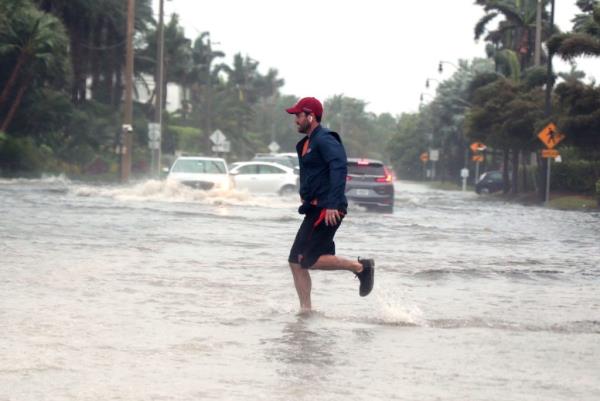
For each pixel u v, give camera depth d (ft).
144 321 50.06
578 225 156.97
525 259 92.27
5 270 68.69
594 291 68.95
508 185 387.34
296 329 49.16
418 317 54.29
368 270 55.11
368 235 117.29
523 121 332.60
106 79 498.28
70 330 46.68
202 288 63.41
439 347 45.47
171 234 106.73
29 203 161.99
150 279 66.95
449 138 609.42
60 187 248.11
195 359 41.16
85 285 62.59
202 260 80.74
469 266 82.74
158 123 347.97
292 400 34.47
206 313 53.31
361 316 54.08
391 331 49.44
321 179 53.83
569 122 268.41
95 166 433.89
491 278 74.74
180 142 605.31
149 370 38.81
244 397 34.76
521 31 449.48
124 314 52.01
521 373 40.24
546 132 275.18
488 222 160.15
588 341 47.96
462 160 622.13
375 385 37.32
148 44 542.98
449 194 381.60
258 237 106.83
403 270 77.97
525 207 248.93
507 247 106.42
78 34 457.68
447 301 61.57
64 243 91.04
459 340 47.47
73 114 405.80
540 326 52.34
